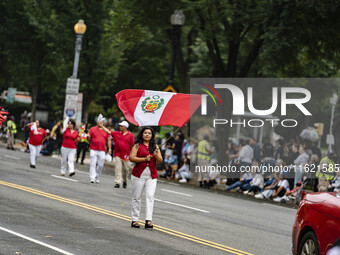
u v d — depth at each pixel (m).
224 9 53.78
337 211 15.61
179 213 29.94
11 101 88.56
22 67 91.56
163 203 33.50
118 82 115.75
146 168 24.17
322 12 50.81
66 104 63.38
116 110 111.06
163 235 22.88
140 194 24.17
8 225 21.58
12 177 37.69
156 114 25.67
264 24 53.69
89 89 81.88
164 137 60.72
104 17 77.81
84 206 28.33
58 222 23.25
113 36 78.56
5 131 85.38
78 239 20.19
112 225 23.92
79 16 76.81
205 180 50.91
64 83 84.50
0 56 94.19
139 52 116.19
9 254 17.06
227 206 36.12
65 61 79.44
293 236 18.19
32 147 47.06
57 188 34.50
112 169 58.12
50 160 59.41
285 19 52.34
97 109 108.38
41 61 89.44
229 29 57.34
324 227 15.88
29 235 20.09
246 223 29.02
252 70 83.00
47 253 17.59
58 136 69.75
